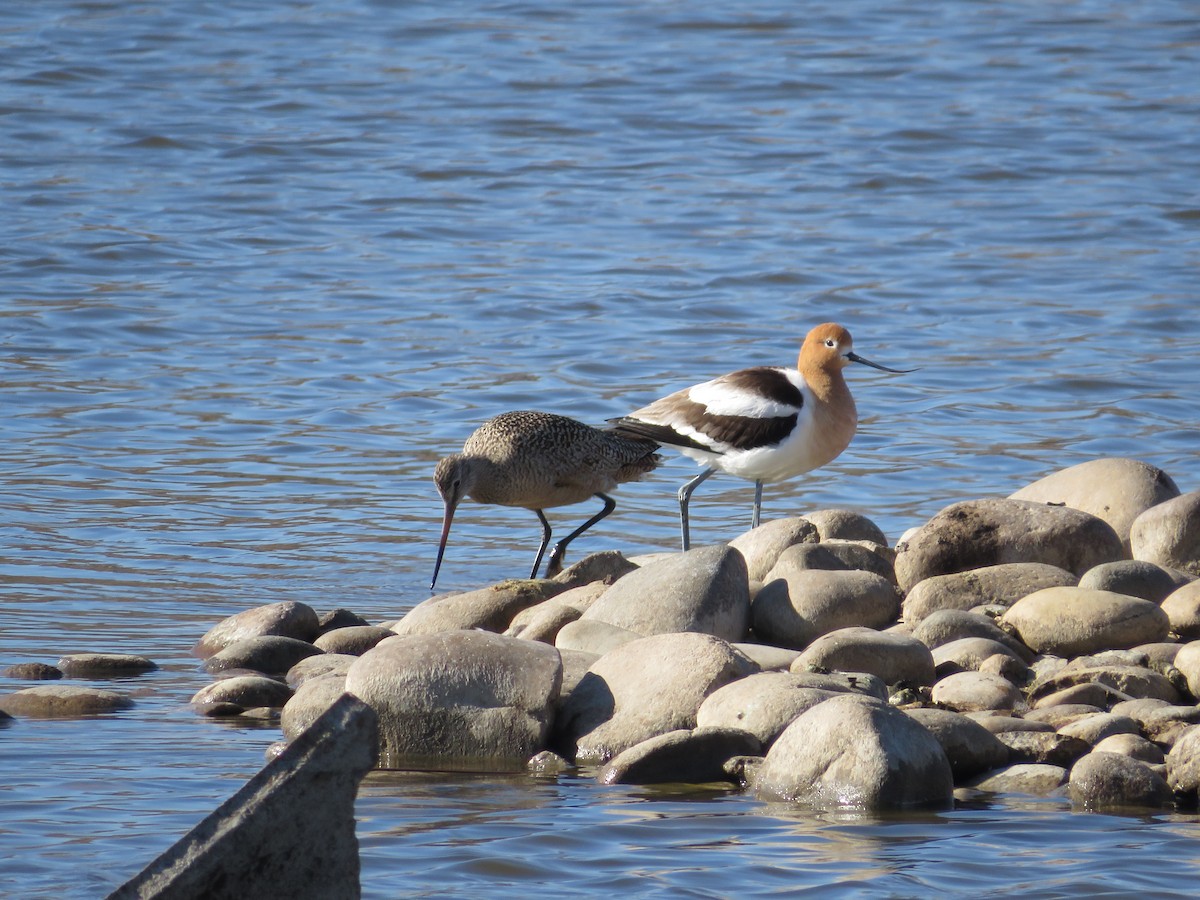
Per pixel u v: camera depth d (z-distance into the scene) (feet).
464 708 33.60
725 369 71.20
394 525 55.21
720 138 112.88
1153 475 43.86
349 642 40.93
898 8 146.10
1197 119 117.39
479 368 71.41
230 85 121.60
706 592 37.96
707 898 24.79
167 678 39.27
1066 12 145.69
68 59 124.98
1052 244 91.30
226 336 75.56
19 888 25.18
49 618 44.88
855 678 33.35
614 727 33.12
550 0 145.69
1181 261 87.66
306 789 21.61
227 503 56.65
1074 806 29.35
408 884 25.43
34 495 56.70
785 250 89.71
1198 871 25.88
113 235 90.27
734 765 31.12
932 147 111.04
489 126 114.62
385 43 133.39
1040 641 37.01
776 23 140.56
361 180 102.73
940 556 40.91
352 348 73.97
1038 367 71.36
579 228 94.02
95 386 68.85
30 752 32.68
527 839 27.61
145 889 21.11
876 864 26.23
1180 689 34.78
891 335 76.28
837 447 49.06
